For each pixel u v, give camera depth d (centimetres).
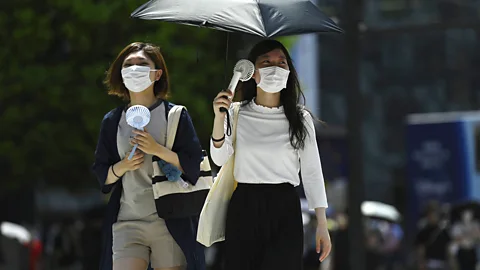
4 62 3706
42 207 6247
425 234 3700
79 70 3725
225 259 1293
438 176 4241
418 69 8650
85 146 3719
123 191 1389
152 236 1371
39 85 3662
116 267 1369
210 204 1305
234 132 1303
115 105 3650
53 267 3966
